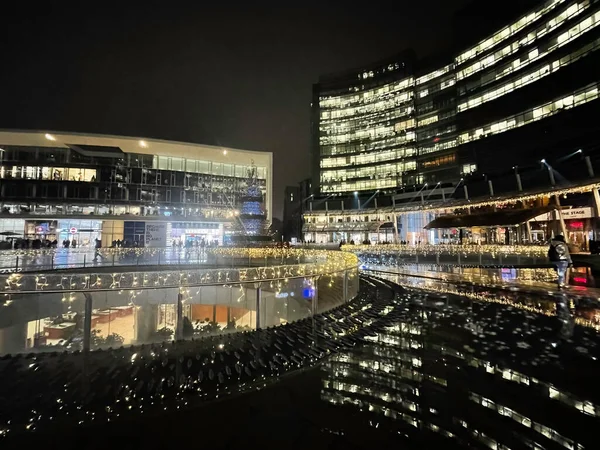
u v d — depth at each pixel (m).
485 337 9.88
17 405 6.23
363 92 93.12
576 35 44.84
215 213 59.22
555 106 46.62
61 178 51.38
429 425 5.49
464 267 29.11
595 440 4.95
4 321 11.41
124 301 12.85
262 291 13.70
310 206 88.62
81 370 7.72
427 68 81.56
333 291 14.80
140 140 52.88
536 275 22.64
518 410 5.87
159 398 6.51
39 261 21.91
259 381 7.25
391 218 75.00
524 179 42.19
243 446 4.98
